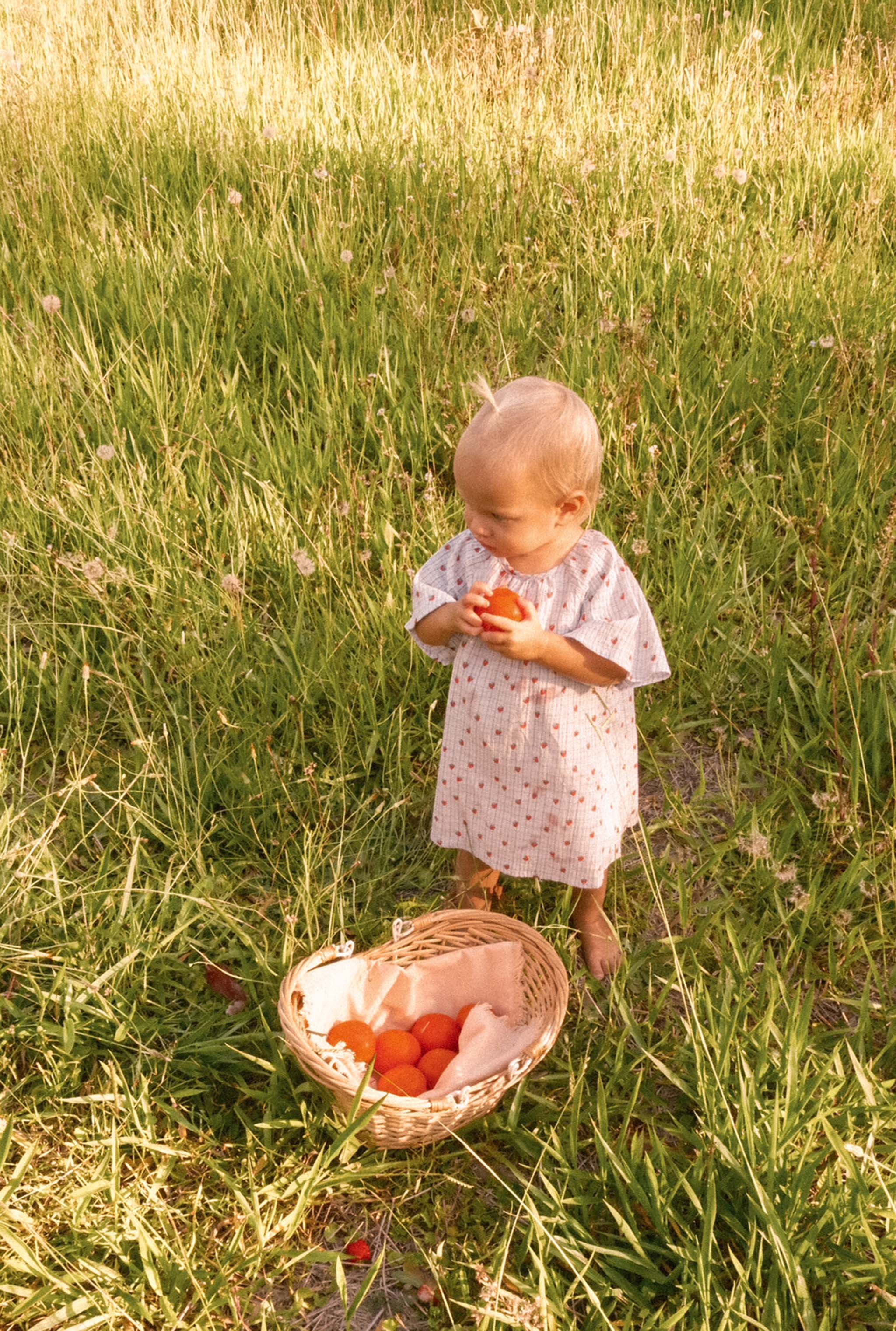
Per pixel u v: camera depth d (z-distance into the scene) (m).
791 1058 2.15
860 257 5.00
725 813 3.07
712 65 7.26
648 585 3.51
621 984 2.50
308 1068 2.13
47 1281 2.03
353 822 2.94
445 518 3.61
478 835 2.53
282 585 3.57
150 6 8.00
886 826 2.83
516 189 5.46
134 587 3.38
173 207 5.58
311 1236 2.16
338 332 4.52
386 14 8.20
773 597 3.56
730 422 4.05
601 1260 2.05
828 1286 1.97
